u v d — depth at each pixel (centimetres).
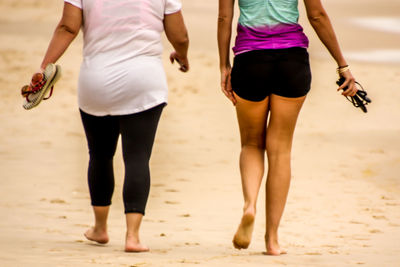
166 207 2322
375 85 5997
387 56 7625
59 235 1722
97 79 1480
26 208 2173
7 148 3544
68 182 2739
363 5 12975
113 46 1485
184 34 1567
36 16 9594
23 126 4253
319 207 2344
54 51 1496
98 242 1614
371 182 2869
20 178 2781
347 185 2800
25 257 1336
